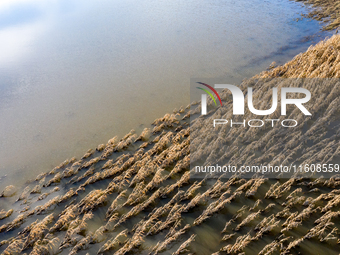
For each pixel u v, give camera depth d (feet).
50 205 79.36
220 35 199.21
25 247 67.41
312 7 223.30
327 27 182.09
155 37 209.36
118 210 73.97
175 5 279.90
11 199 85.46
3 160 103.30
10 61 190.19
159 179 80.23
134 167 86.79
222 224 66.33
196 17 241.76
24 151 107.14
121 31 227.40
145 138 103.91
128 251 62.85
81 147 105.81
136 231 66.80
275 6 244.63
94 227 70.95
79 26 247.91
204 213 68.59
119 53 189.57
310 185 70.18
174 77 151.53
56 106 136.56
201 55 173.37
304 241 57.57
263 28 200.95
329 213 60.85
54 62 184.85
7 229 73.77
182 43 194.08
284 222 62.59
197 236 64.23
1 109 137.69
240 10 246.88
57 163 99.09
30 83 160.86
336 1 217.56
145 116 120.06
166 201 75.31
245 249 58.80
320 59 120.98
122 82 153.17
